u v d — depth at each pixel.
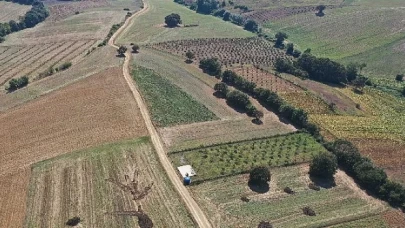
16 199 82.94
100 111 116.12
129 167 93.00
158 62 152.75
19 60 161.25
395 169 100.25
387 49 188.88
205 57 164.50
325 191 88.88
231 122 113.88
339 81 151.50
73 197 83.62
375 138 113.56
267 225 77.38
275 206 83.38
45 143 101.94
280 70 155.50
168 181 88.94
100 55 159.50
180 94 127.75
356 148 101.44
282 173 94.06
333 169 92.19
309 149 103.31
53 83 134.38
